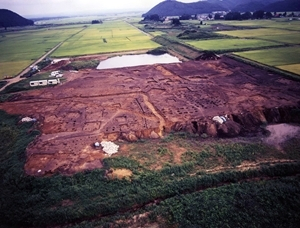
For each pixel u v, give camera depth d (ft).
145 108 129.59
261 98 134.10
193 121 112.27
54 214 69.26
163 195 76.13
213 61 217.15
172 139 104.42
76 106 138.00
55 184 79.05
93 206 71.36
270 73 175.32
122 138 104.99
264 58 209.87
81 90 162.71
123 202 72.95
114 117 121.39
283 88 146.61
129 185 78.79
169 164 87.76
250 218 66.44
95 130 109.91
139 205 73.77
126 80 178.70
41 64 242.58
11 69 229.04
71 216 69.36
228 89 149.59
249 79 165.78
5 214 70.74
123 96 148.77
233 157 91.76
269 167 84.99
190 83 164.25
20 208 71.77
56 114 128.88
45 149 96.78
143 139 105.19
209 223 65.57
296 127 113.39
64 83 181.88
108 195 75.46
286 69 176.35
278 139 103.91
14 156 94.48
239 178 82.23
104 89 161.89
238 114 117.39
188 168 86.43
